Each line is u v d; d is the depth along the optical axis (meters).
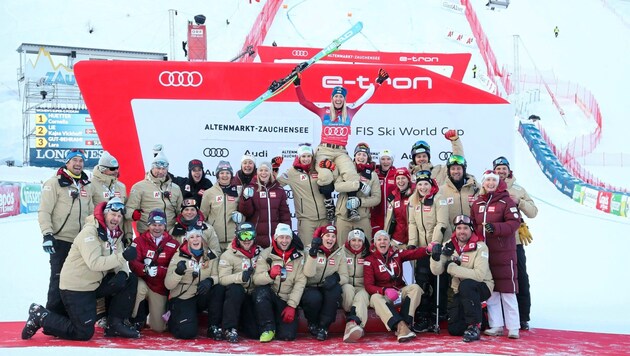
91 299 5.67
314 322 6.10
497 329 6.14
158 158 6.35
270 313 5.91
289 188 7.42
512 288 6.01
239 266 6.03
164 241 6.05
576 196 23.70
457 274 5.95
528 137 30.55
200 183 6.77
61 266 5.95
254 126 7.43
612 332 6.78
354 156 6.91
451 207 6.45
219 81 7.43
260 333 5.97
